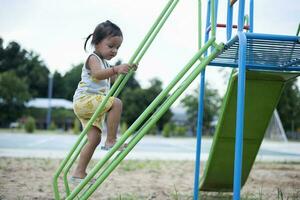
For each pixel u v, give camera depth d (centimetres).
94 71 312
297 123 3356
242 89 257
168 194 480
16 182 540
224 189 464
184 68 269
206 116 4222
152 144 1827
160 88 4772
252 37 275
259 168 782
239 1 289
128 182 576
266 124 414
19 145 1382
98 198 446
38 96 6200
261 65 356
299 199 450
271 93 399
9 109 4672
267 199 446
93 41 325
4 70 5834
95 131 321
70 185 534
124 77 319
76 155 341
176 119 5462
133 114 4553
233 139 418
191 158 995
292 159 995
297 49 308
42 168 697
